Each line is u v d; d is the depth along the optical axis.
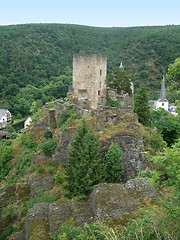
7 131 65.62
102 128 24.94
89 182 16.36
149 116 30.17
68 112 29.69
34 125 34.75
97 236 9.59
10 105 88.38
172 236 8.07
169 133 30.92
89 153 17.92
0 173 31.58
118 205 13.65
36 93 92.62
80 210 14.59
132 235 9.06
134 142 22.84
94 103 32.38
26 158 29.66
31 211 16.16
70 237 10.35
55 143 27.50
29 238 14.12
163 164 8.33
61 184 21.70
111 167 20.38
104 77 35.03
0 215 21.38
